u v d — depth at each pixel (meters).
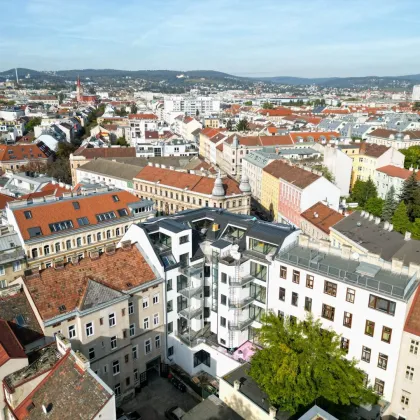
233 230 72.44
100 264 61.22
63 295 55.88
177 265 66.00
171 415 58.47
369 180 157.62
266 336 52.59
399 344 51.03
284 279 62.00
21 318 53.22
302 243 65.62
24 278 55.03
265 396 52.62
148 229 67.25
